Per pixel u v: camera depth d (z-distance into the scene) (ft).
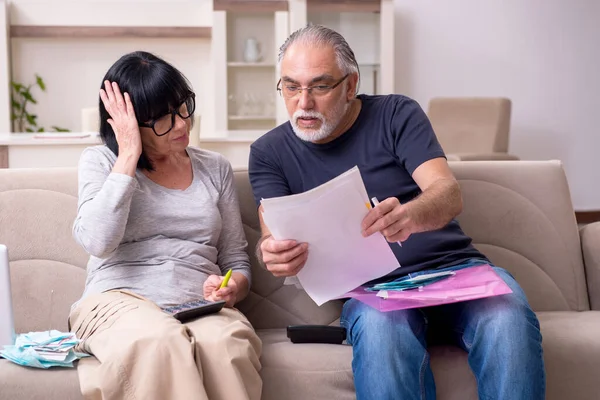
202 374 4.96
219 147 11.93
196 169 6.25
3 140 10.72
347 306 5.88
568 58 22.02
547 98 22.09
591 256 6.86
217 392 4.93
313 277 5.51
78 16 20.58
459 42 21.76
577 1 21.86
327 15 20.51
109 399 4.75
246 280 6.11
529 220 6.91
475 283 5.45
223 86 20.70
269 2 20.56
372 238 5.34
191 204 6.05
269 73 21.03
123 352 4.83
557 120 22.16
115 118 5.74
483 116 18.88
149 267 5.82
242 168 6.83
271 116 21.09
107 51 20.83
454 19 21.67
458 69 21.83
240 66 20.86
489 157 17.29
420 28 21.63
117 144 5.97
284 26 20.70
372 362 5.15
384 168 6.12
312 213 5.19
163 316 5.17
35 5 20.34
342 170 6.12
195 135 11.37
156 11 20.80
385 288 5.57
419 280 5.54
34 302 6.32
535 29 21.86
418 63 21.74
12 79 20.51
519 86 22.00
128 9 20.72
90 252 5.56
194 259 5.98
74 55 20.71
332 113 5.91
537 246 6.88
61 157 10.93
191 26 20.79
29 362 5.08
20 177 6.52
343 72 5.92
